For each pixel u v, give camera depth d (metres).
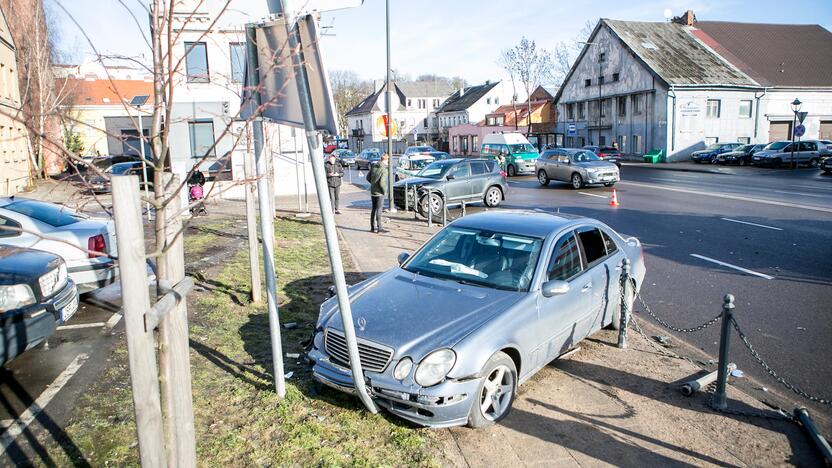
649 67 44.09
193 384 4.99
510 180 31.16
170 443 2.79
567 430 4.41
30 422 4.32
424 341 4.38
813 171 32.09
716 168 36.16
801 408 4.59
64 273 5.88
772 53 49.81
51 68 8.57
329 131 3.76
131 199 2.23
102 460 3.80
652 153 44.12
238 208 18.86
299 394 4.82
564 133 57.03
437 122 88.00
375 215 13.65
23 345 4.94
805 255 10.55
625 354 6.00
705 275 9.41
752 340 6.49
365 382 4.38
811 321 7.04
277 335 4.72
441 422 4.20
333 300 5.42
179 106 18.89
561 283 4.98
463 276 5.39
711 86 43.28
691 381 5.11
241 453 3.95
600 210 17.55
